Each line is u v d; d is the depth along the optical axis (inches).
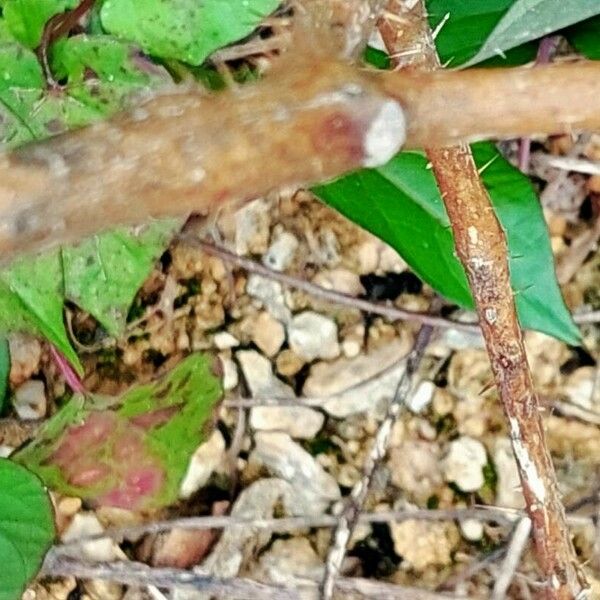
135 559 7.8
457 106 3.3
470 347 8.0
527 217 6.4
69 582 7.7
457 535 7.9
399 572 7.9
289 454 8.0
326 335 8.0
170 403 7.0
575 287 8.0
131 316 7.9
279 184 3.0
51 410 7.7
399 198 6.4
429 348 8.0
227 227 7.9
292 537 7.9
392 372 8.0
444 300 7.9
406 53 4.5
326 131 2.9
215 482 7.9
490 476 7.9
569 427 7.9
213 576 7.6
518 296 6.4
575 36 6.9
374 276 8.0
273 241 8.0
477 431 8.0
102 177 2.8
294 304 8.0
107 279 5.8
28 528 6.2
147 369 7.9
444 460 7.9
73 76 5.7
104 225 2.8
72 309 7.8
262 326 8.0
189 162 2.8
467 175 4.8
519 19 5.1
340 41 3.4
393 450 8.0
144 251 5.8
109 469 6.9
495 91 3.3
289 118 2.9
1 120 5.6
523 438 5.4
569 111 3.3
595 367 8.0
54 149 2.8
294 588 7.7
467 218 4.9
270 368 8.0
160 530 7.8
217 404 7.1
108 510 7.7
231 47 6.2
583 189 8.0
